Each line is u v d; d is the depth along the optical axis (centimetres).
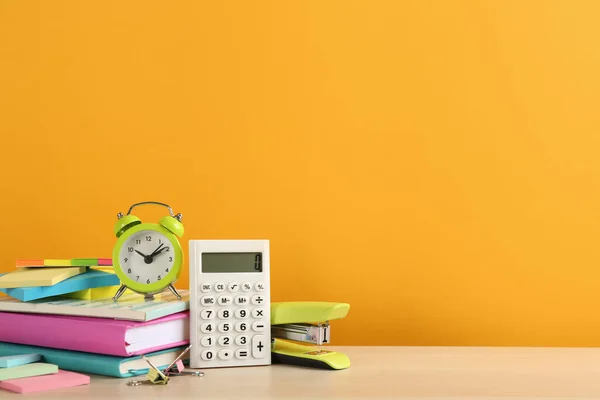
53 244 144
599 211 137
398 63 139
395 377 101
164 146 143
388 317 138
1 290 111
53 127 145
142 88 143
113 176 143
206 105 142
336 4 141
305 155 140
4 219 145
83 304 107
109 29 144
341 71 140
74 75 145
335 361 107
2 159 145
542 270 137
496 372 105
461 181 138
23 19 145
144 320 99
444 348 128
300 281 140
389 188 139
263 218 141
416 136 139
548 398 88
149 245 112
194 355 106
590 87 137
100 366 100
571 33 138
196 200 142
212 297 108
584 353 123
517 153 138
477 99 138
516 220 138
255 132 141
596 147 137
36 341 109
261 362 109
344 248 139
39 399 87
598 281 136
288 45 141
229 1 142
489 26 139
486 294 138
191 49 143
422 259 138
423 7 139
